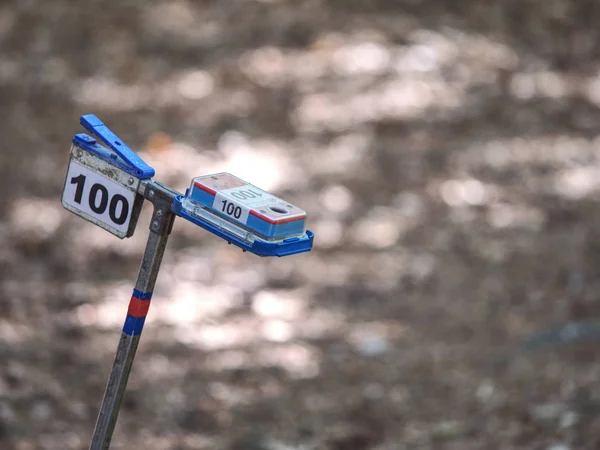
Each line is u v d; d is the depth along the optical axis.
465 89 16.58
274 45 17.48
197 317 10.00
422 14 18.70
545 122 15.88
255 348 9.41
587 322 9.53
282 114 15.55
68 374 8.28
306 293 10.78
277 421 7.99
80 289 10.20
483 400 8.03
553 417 7.32
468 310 10.34
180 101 15.72
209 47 17.28
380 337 9.72
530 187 13.71
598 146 15.27
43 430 7.20
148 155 14.09
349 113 15.61
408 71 16.89
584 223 12.62
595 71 17.92
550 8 19.31
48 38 17.06
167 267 11.12
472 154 14.62
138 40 17.23
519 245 11.95
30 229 11.50
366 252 11.82
